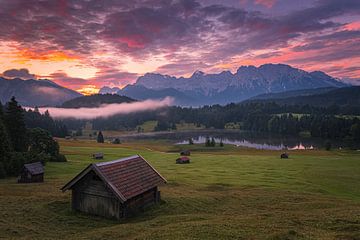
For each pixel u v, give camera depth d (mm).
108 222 31156
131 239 22922
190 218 30875
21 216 31047
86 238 24438
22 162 75938
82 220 31453
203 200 40969
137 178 36156
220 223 26859
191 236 22891
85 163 96812
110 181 32344
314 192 54219
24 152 86812
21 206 34812
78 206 34438
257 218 29281
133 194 32875
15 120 94312
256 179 67375
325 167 88812
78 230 28344
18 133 94250
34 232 26719
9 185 55844
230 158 115750
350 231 24203
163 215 33781
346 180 67250
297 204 39312
